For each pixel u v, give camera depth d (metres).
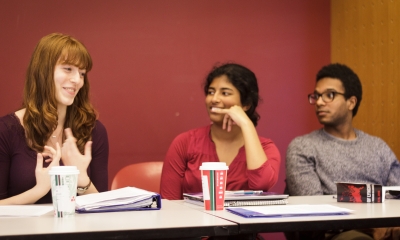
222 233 1.34
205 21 3.48
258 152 2.23
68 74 2.09
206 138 2.47
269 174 2.19
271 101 3.59
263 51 3.58
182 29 3.44
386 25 3.27
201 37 3.47
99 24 3.32
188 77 3.45
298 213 1.52
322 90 2.80
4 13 3.20
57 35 2.13
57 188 1.51
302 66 3.65
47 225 1.34
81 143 2.19
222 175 1.67
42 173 1.82
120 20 3.35
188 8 3.46
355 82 2.82
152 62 3.40
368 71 3.42
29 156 2.07
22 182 2.03
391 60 3.23
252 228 1.37
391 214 1.57
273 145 2.47
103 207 1.63
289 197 2.17
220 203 1.67
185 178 2.42
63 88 2.08
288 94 3.62
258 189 2.19
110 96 3.33
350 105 2.81
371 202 1.93
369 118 3.42
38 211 1.60
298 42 3.65
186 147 2.46
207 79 2.59
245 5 3.55
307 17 3.66
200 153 2.43
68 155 1.91
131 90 3.37
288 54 3.63
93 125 2.26
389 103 3.26
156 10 3.40
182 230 1.31
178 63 3.44
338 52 3.68
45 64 2.07
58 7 3.27
